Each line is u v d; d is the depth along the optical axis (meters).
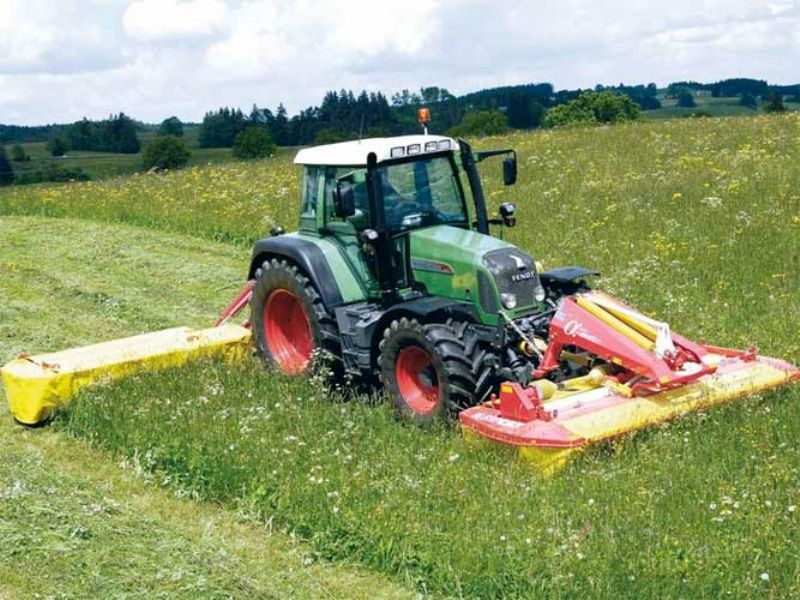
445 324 8.54
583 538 6.34
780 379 8.48
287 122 55.47
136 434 8.39
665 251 13.38
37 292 13.56
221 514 7.34
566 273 9.20
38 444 8.78
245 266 14.87
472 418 7.86
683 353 8.28
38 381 9.08
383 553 6.51
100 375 9.43
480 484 7.18
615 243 14.30
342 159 9.48
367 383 9.38
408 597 6.17
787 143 21.50
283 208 18.12
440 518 6.77
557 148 24.53
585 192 18.14
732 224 14.77
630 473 7.11
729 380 8.37
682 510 6.54
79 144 72.00
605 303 8.55
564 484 7.09
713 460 7.28
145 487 7.83
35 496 7.53
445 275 8.85
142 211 18.38
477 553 6.25
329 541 6.75
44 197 21.06
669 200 16.88
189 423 8.40
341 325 9.42
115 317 12.58
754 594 5.66
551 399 8.09
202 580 6.32
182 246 15.98
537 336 8.70
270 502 7.28
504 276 8.54
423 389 8.76
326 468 7.56
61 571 6.44
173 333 10.57
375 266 9.28
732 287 11.87
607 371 8.40
